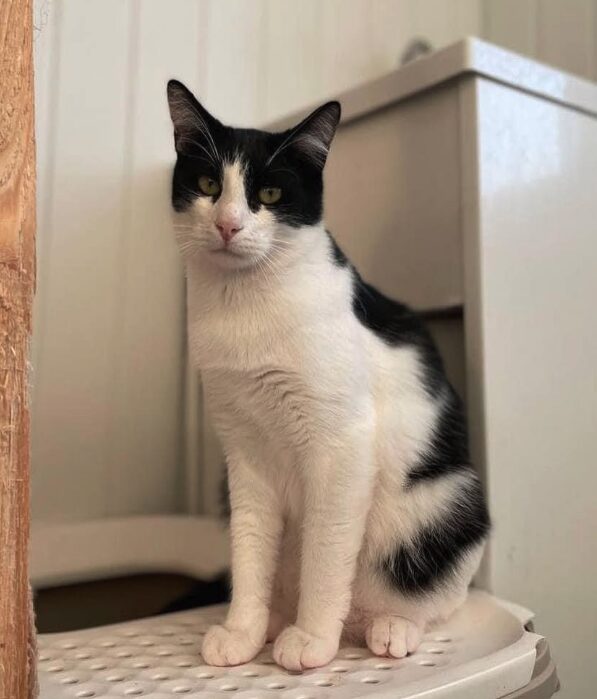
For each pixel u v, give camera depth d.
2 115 0.53
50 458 1.36
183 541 1.35
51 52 1.35
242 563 0.88
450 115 1.08
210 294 0.86
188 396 1.50
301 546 0.88
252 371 0.83
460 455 0.94
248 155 0.84
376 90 1.18
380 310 0.93
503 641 0.83
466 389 1.05
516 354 1.05
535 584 1.04
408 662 0.78
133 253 1.44
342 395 0.81
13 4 0.53
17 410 0.52
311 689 0.70
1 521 0.52
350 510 0.82
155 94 1.46
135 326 1.45
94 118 1.40
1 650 0.52
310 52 1.65
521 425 1.04
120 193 1.43
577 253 1.14
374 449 0.85
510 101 1.07
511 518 1.02
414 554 0.89
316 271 0.84
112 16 1.41
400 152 1.16
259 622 0.83
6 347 0.52
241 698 0.67
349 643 0.87
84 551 1.29
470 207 1.03
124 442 1.44
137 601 1.34
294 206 0.84
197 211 0.84
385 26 1.77
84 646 0.82
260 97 1.58
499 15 1.82
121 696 0.68
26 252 0.53
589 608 1.11
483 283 1.02
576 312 1.13
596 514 1.13
